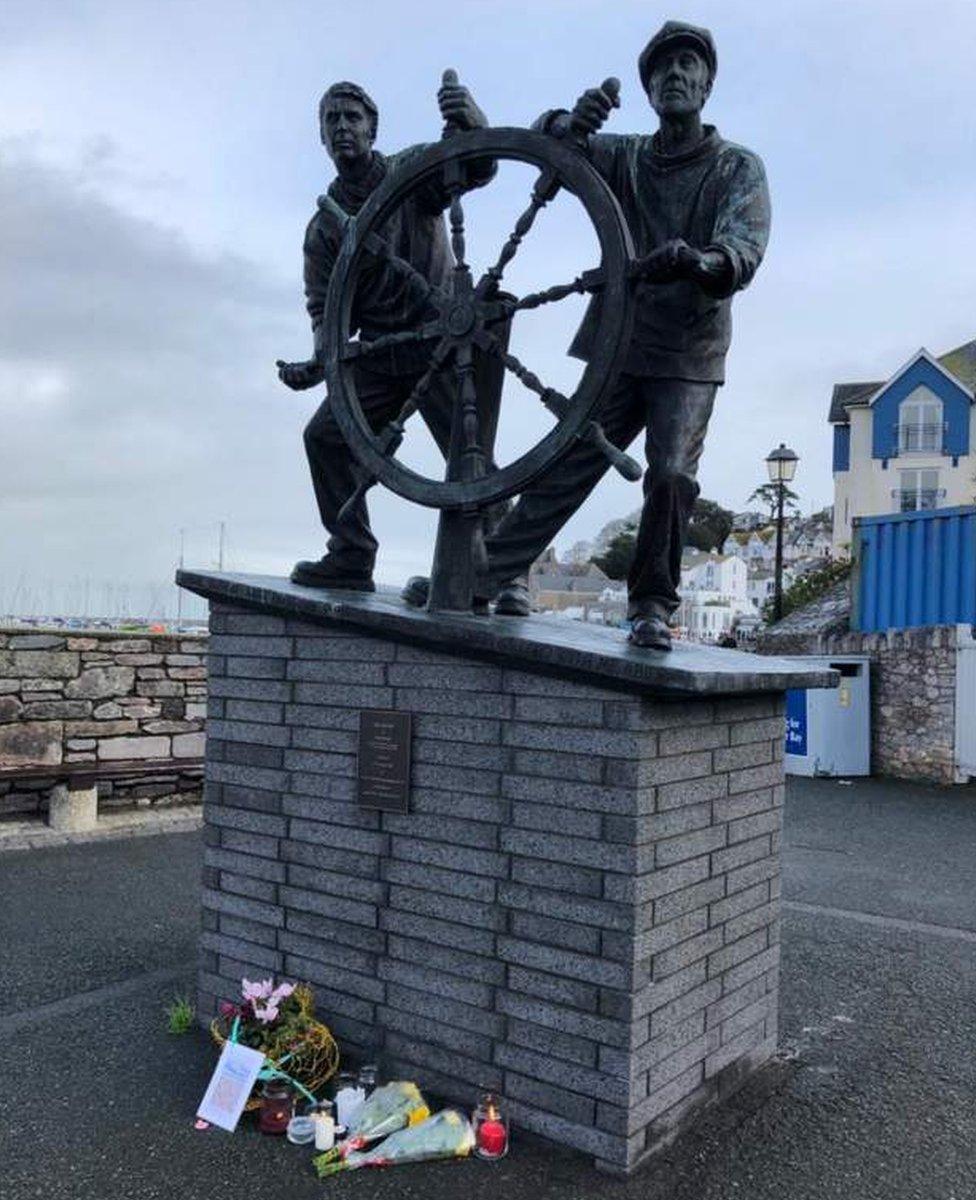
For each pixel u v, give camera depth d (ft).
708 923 10.07
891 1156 9.46
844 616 43.83
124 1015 12.68
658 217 11.39
